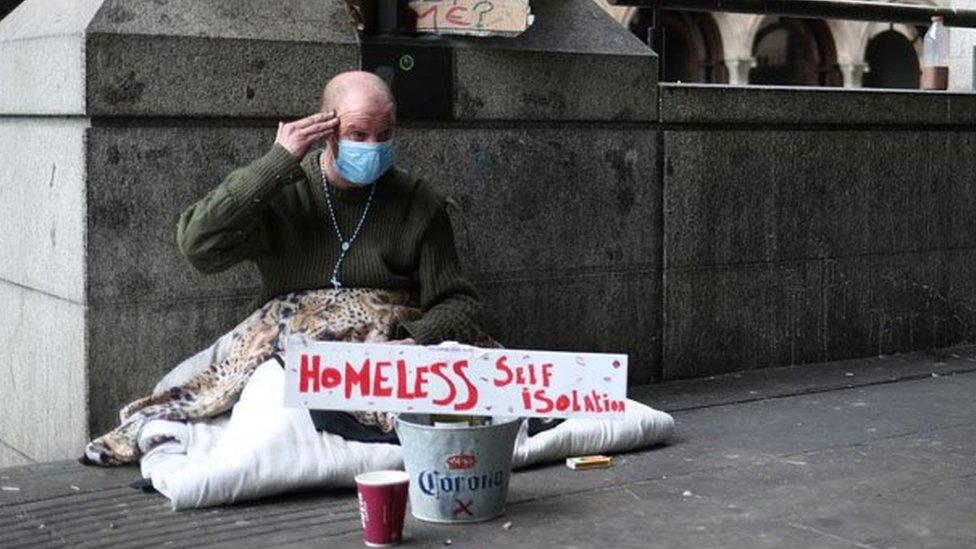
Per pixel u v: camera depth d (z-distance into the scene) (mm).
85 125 5609
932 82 8852
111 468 5434
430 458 4680
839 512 4832
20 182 6238
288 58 6008
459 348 4867
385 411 4855
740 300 7559
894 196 8234
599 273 7020
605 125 6984
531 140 6742
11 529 4664
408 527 4688
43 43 5875
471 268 6613
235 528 4672
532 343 6836
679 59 36688
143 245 5746
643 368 7234
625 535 4582
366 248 5535
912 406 6734
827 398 6938
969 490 5117
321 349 4828
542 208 6801
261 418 5043
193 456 5125
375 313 5457
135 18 5664
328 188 5500
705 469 5473
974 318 8773
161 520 4762
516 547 4461
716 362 7508
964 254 8672
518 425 4867
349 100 5254
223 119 5906
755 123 7512
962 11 8914
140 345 5777
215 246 5215
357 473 5039
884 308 8258
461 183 6547
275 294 5590
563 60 6777
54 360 5988
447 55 6438
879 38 38656
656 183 7180
